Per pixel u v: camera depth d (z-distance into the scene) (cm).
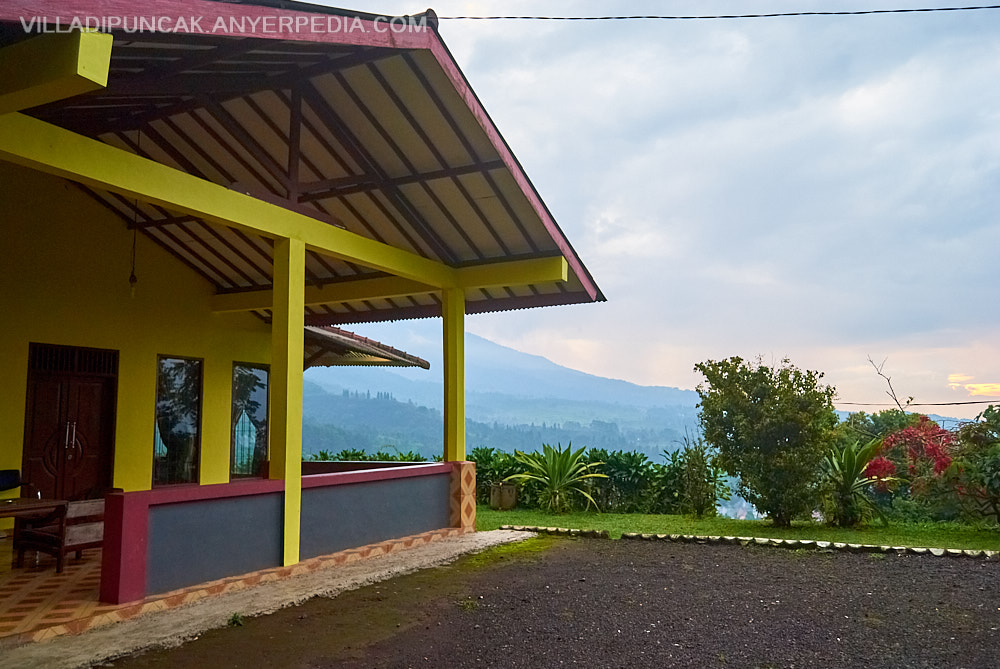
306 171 815
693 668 412
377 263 787
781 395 949
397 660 424
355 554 726
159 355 1012
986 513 919
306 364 1208
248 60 602
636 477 1280
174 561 561
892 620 509
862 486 968
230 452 1119
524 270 891
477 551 791
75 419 908
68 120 673
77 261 911
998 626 494
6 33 370
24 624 466
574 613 530
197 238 960
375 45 575
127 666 410
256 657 428
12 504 605
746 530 956
